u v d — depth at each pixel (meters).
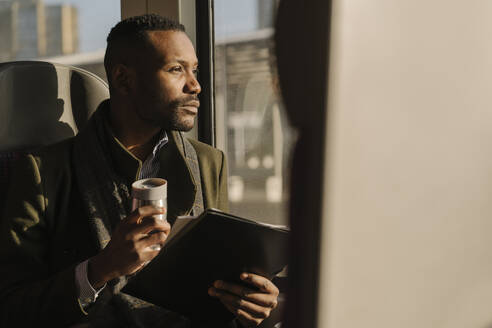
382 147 0.21
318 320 0.20
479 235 0.25
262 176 2.70
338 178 0.20
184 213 1.15
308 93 0.20
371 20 0.21
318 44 0.20
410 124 0.22
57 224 1.04
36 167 1.04
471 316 0.25
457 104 0.24
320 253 0.20
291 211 0.21
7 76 1.16
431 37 0.23
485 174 0.25
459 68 0.23
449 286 0.24
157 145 1.17
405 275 0.22
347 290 0.21
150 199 0.86
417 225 0.23
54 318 0.92
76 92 1.27
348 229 0.20
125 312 1.02
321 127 0.20
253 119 2.66
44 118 1.21
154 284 0.88
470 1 0.24
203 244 0.80
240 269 0.88
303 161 0.21
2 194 1.14
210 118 1.58
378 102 0.21
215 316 0.98
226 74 2.53
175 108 1.11
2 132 1.15
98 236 1.01
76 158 1.07
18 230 1.00
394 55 0.21
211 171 1.28
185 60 1.12
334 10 0.20
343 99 0.20
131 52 1.10
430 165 0.23
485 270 0.26
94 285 0.91
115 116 1.14
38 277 1.01
